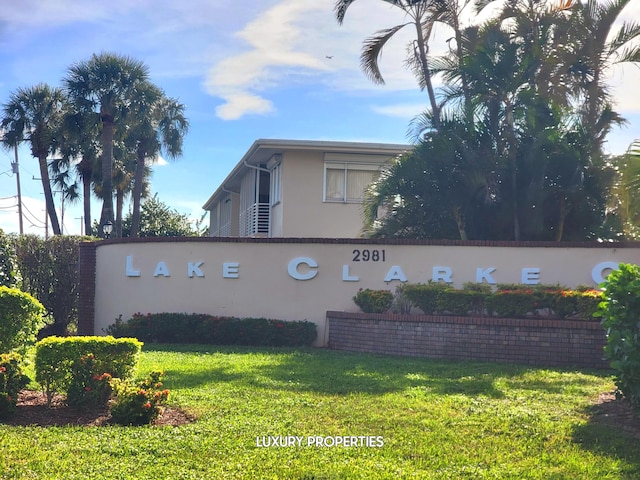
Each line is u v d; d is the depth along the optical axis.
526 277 15.73
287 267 17.34
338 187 24.98
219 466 6.87
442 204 17.61
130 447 7.36
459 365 13.01
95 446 7.39
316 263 17.16
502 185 17.52
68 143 40.66
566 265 15.56
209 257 17.97
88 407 9.12
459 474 6.76
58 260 23.02
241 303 17.59
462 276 16.16
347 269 16.97
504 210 17.50
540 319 13.65
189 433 7.93
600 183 17.17
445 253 16.34
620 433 8.21
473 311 14.43
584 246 15.49
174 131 42.88
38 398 9.77
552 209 17.61
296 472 6.72
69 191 44.72
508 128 17.41
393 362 13.30
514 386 10.80
